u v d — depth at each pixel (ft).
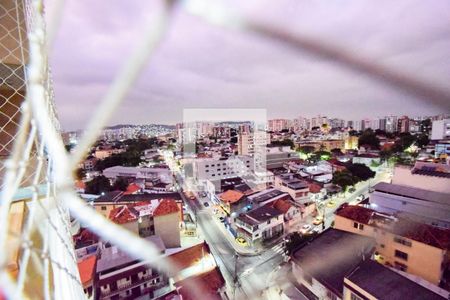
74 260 6.52
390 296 29.55
